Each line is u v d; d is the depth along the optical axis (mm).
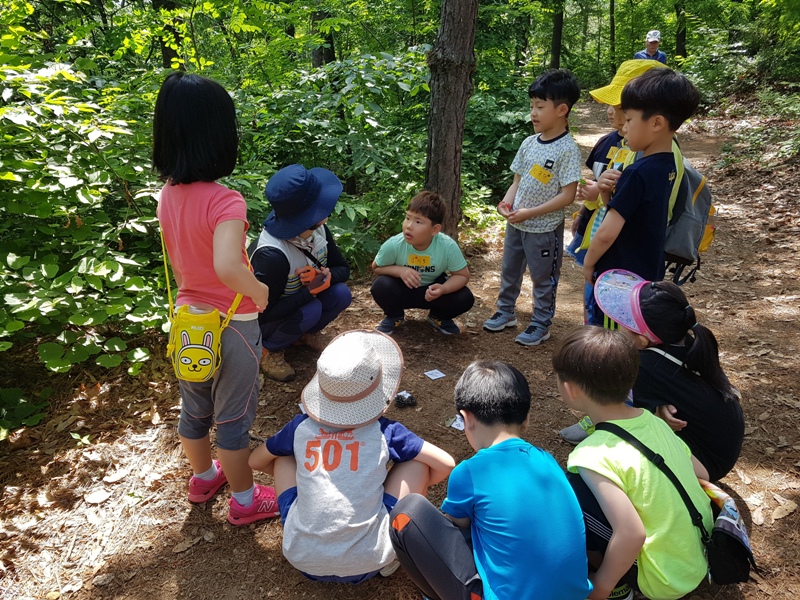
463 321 4289
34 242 3457
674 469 1857
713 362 2158
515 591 1628
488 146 8039
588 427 2846
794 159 8289
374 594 2068
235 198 1926
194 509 2453
